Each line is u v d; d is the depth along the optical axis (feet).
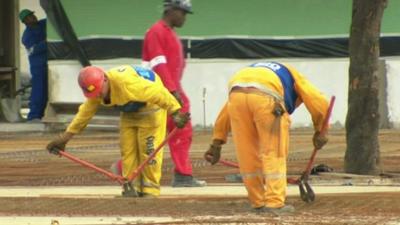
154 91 93.56
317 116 84.28
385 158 143.54
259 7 203.72
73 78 205.36
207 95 204.13
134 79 93.09
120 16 204.03
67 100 205.36
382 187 109.29
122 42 204.03
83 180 122.21
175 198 98.12
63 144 96.99
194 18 203.51
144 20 203.82
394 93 200.95
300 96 84.17
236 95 83.35
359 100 117.91
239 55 204.03
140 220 83.51
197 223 81.15
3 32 231.30
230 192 104.63
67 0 204.03
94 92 92.32
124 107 96.17
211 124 204.44
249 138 84.28
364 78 117.50
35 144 175.83
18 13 232.53
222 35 204.03
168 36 105.50
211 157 89.56
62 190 109.50
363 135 118.11
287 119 83.61
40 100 209.67
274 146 82.79
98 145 172.14
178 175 110.22
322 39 203.72
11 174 129.90
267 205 84.58
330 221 81.66
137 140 98.12
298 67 204.23
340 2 202.80
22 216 87.10
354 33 117.80
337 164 136.36
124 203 94.27
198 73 204.13
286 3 203.51
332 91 204.13
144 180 98.99
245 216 84.79
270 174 83.15
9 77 223.30
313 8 203.51
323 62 203.82
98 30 204.13
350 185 111.86
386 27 201.77
